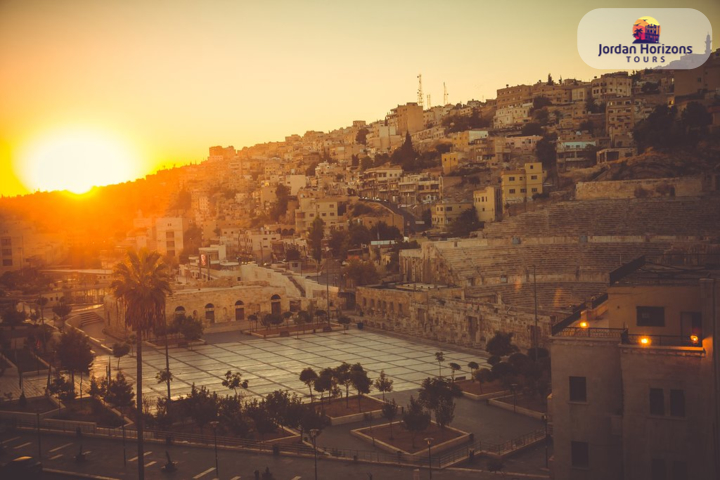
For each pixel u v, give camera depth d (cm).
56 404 9581
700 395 4278
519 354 9800
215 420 8225
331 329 16438
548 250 16812
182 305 16900
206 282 19038
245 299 17838
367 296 17788
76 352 10775
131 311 7494
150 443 7988
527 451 7475
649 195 18112
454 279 16550
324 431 8562
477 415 9006
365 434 8262
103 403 9694
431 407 8325
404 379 11056
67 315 18250
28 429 8500
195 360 13125
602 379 4662
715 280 4231
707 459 4225
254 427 8225
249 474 6906
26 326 16050
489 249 17250
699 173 18488
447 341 14138
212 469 7062
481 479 6525
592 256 16125
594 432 4675
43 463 7281
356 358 12888
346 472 6944
